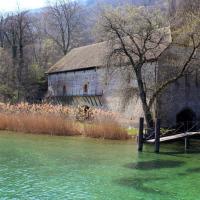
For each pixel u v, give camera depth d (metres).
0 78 68.75
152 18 33.69
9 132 36.38
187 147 30.34
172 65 37.25
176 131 37.53
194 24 32.81
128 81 37.53
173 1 48.00
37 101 65.25
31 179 18.58
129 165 22.72
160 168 22.12
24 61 74.31
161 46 38.31
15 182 17.94
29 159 23.53
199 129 41.78
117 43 33.91
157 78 37.59
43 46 85.25
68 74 57.28
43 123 35.47
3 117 37.62
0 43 81.12
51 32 86.75
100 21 33.91
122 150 28.08
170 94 40.91
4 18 80.06
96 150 27.64
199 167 22.72
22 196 15.70
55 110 36.88
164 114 40.19
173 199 15.91
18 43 77.19
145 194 16.53
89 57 54.78
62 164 22.31
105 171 20.83
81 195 16.08
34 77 70.19
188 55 35.44
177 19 36.34
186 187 17.88
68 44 82.75
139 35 33.66
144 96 34.84
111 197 15.93
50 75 62.34
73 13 84.00
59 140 32.09
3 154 25.08
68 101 57.06
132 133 34.69
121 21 33.44
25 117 36.34
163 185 18.17
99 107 49.56
